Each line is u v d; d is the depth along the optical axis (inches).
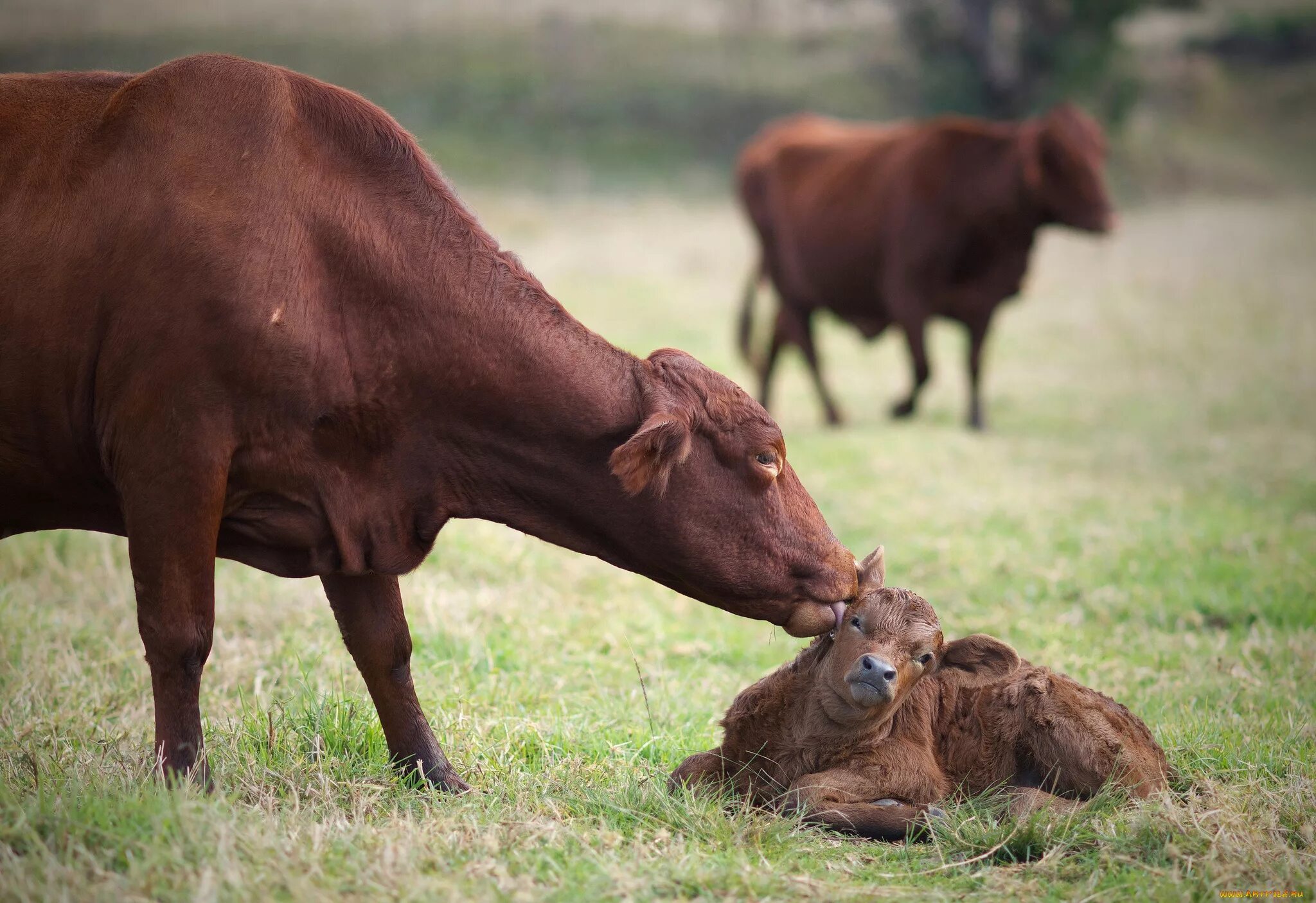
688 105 3164.4
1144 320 1608.0
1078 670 519.5
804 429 1065.5
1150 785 368.5
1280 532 740.0
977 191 1061.8
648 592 636.1
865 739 376.2
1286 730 435.2
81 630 507.2
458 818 342.0
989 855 337.4
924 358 1099.3
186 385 327.3
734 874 312.0
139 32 3088.1
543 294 366.3
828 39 3715.6
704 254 1998.0
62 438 344.5
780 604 370.0
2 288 334.3
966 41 3157.0
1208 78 3666.3
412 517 362.9
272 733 377.1
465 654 505.7
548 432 355.9
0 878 272.5
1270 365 1337.4
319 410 340.8
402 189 358.6
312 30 3321.9
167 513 329.4
